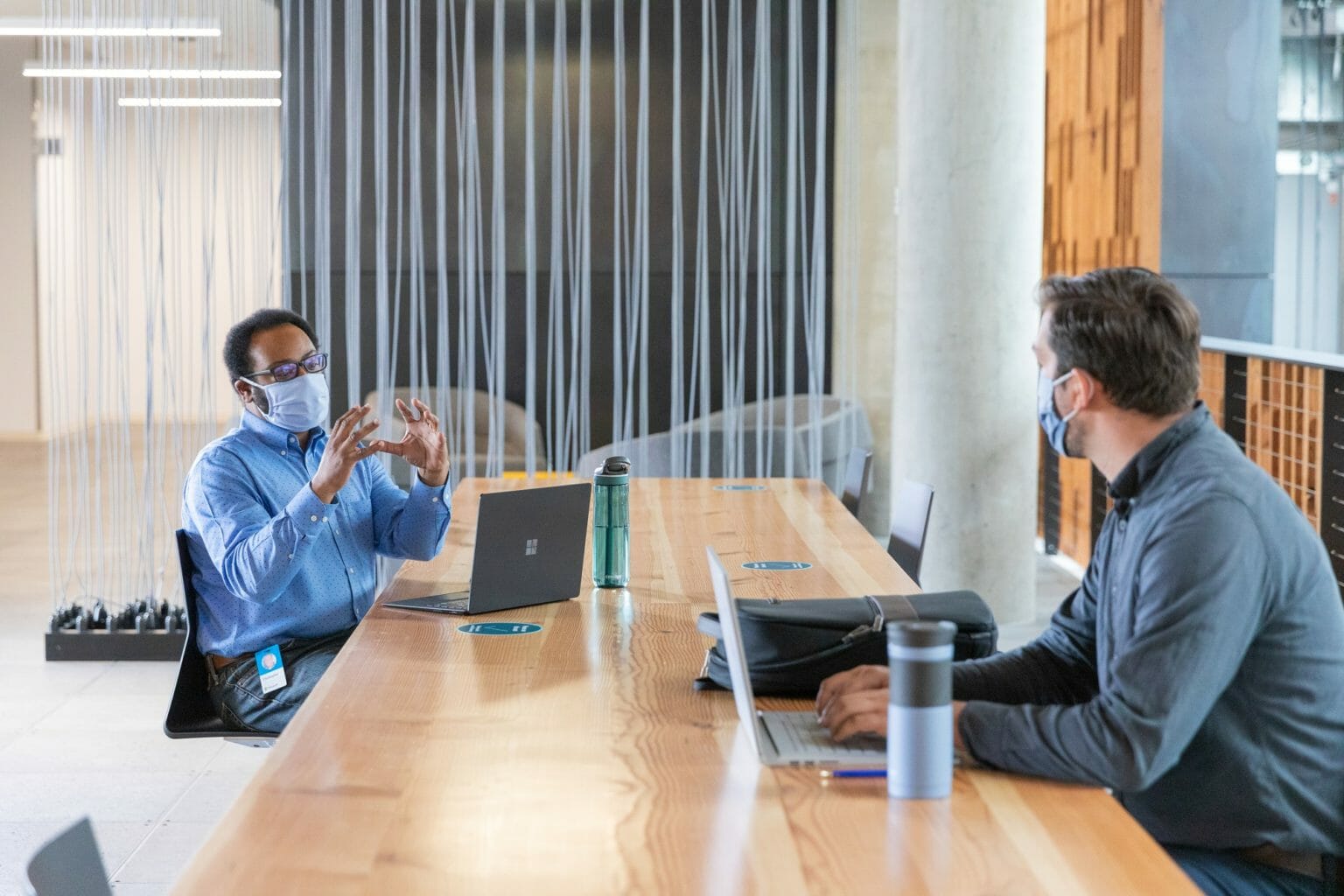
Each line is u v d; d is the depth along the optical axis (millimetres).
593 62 6656
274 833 1365
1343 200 6426
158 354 9914
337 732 1703
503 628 2281
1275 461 5012
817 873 1267
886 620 1858
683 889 1232
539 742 1665
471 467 5789
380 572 5027
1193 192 6359
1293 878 1634
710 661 1910
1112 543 1726
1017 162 5113
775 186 6699
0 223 12062
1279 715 1597
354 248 5836
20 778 3643
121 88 4910
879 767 1558
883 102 6734
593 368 6691
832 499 3805
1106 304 1646
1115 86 6848
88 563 5387
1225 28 6301
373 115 6465
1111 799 1465
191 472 2676
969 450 5184
